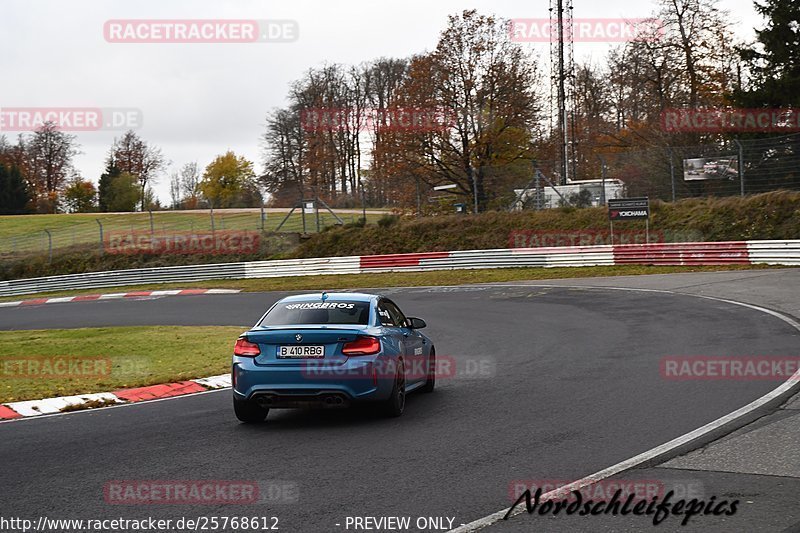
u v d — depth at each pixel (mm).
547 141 45281
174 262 42406
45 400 10648
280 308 9133
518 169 42562
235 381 8375
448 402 9500
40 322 26547
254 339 8367
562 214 37188
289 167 72000
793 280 22922
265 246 42062
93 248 45844
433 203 43375
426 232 39438
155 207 81062
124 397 10977
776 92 36250
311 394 8133
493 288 28141
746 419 7660
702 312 17703
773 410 8016
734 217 32062
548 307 21406
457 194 42938
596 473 6000
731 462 6156
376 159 43656
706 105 43094
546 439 7230
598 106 61406
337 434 7840
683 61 43656
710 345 13039
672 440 6961
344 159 72938
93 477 6387
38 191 80000
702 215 33031
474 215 39656
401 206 44344
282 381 8180
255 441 7629
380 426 8180
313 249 40906
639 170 37406
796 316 15969
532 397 9492
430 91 41281
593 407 8672
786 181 33375
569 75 43875
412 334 9852
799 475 5715
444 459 6609
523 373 11492
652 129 43812
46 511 5457
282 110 72062
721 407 8312
